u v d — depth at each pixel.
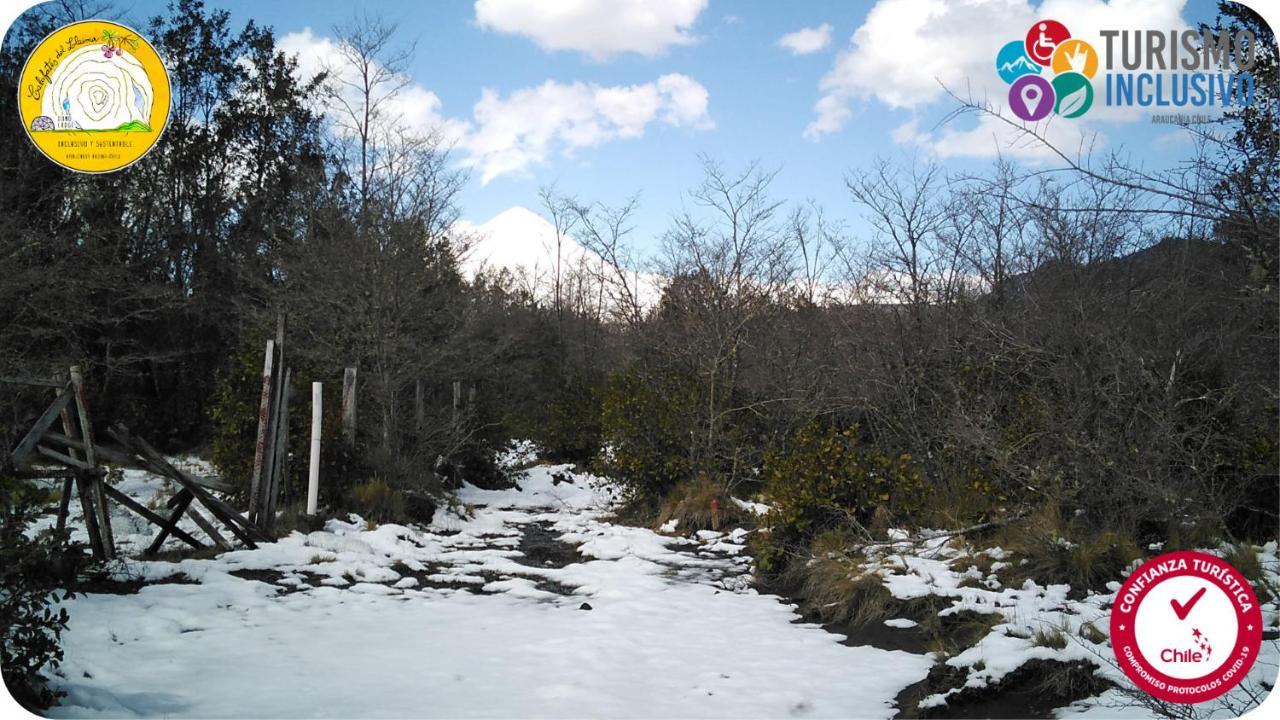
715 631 7.59
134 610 7.20
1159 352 8.32
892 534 9.59
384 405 15.53
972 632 6.87
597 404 22.78
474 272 24.73
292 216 20.45
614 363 22.55
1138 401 8.21
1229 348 7.75
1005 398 10.04
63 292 16.08
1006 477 9.38
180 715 4.94
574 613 8.24
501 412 21.14
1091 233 9.16
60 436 8.38
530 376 26.83
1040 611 6.93
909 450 11.29
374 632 7.16
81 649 6.13
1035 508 8.66
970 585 7.91
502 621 7.77
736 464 13.95
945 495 10.05
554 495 19.23
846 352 12.70
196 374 23.16
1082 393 8.45
